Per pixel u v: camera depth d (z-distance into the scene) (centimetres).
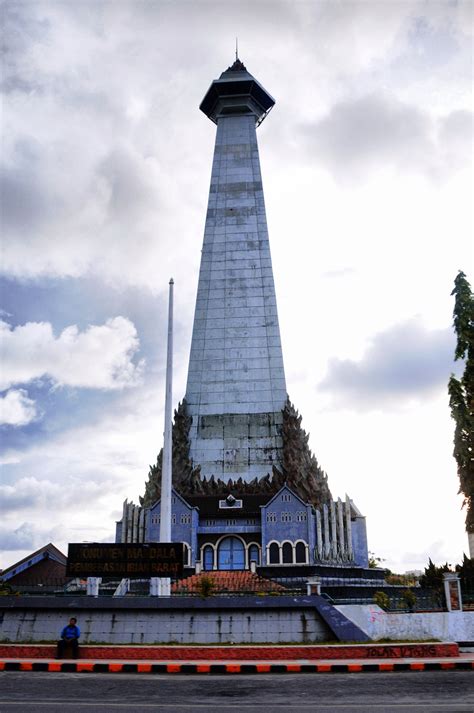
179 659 2781
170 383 4081
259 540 6725
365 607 3138
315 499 7175
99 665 2628
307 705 1812
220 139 9769
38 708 1770
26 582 7638
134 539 6788
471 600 3709
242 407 7988
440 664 2611
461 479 4588
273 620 3072
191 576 5919
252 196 9225
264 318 8462
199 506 6900
